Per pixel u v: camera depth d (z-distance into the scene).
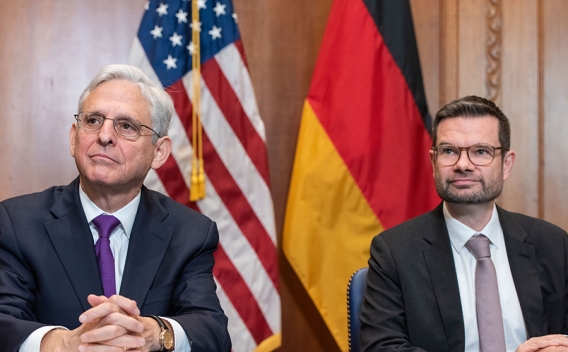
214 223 2.52
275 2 4.19
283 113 4.18
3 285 2.16
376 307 2.58
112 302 1.95
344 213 3.84
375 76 3.91
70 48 3.86
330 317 3.83
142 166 2.32
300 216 3.85
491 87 4.21
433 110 4.25
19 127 3.78
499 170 2.58
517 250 2.62
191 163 3.75
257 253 3.81
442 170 2.59
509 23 4.21
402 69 3.94
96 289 2.23
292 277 4.17
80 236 2.29
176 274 2.34
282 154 4.17
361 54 3.91
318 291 3.84
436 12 4.23
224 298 3.73
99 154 2.23
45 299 2.20
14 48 3.78
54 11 3.84
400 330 2.54
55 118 3.83
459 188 2.54
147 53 3.72
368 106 3.87
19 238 2.24
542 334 2.52
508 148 2.65
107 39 3.91
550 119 4.17
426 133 3.96
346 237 3.83
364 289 2.79
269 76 4.17
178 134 3.72
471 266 2.62
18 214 2.30
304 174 3.87
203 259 2.43
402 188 3.84
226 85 3.84
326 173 3.84
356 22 3.94
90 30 3.89
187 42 3.80
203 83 3.80
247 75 3.90
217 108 3.81
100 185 2.27
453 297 2.53
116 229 2.40
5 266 2.21
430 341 2.50
